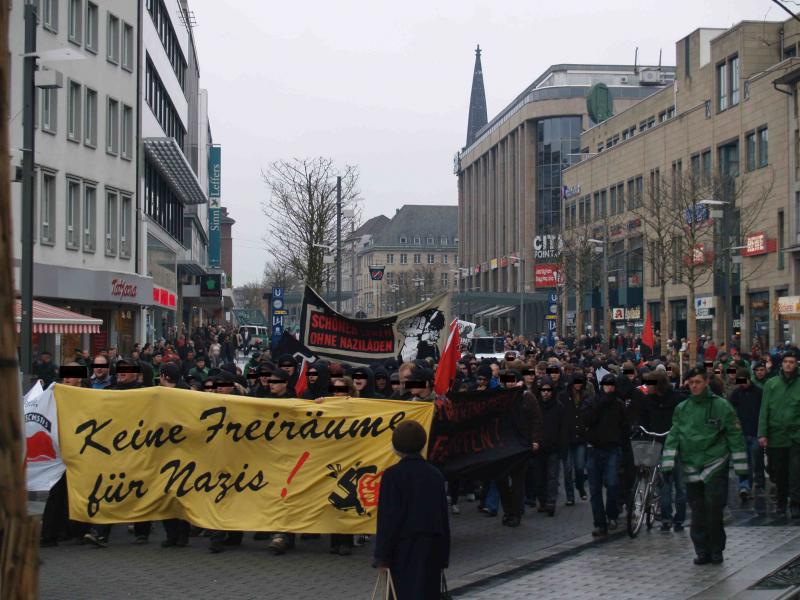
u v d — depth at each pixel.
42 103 33.03
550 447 14.56
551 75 109.75
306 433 11.43
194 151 79.56
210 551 11.48
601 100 87.56
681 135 60.00
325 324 17.30
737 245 47.59
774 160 48.88
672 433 10.72
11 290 2.70
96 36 37.75
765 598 8.55
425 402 11.38
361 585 9.79
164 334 55.03
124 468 11.60
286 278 104.38
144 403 11.67
